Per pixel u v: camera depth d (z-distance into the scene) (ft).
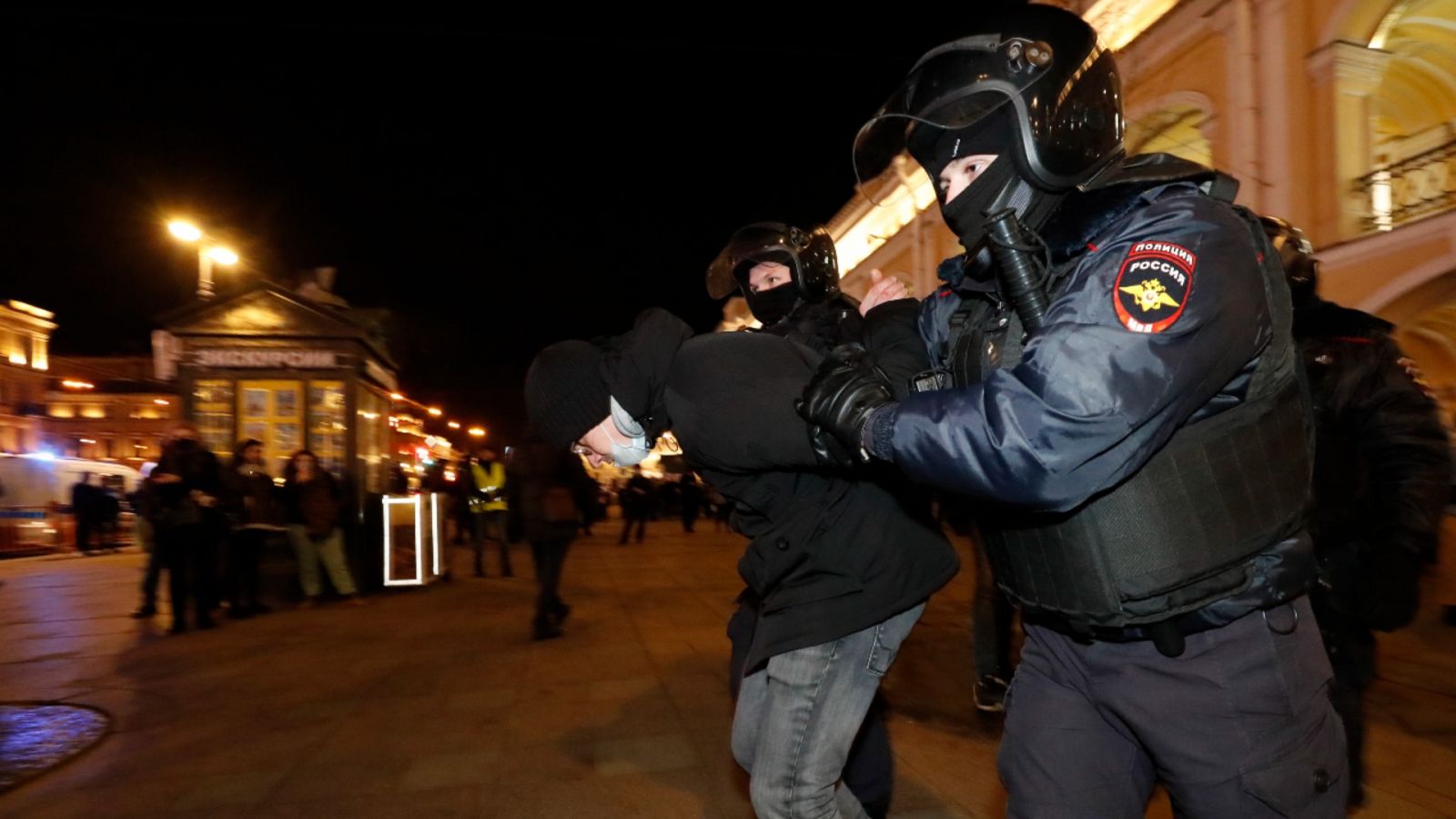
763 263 10.13
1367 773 10.94
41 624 25.59
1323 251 32.71
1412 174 31.19
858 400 4.97
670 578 34.14
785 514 6.71
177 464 23.84
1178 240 4.27
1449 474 7.49
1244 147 36.01
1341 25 32.30
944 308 6.09
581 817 10.55
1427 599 20.13
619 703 15.48
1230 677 4.53
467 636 22.21
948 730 13.25
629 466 7.57
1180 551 4.39
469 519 55.26
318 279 34.53
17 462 53.83
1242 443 4.49
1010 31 5.19
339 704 15.81
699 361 6.63
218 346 29.99
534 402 7.36
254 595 26.81
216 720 15.03
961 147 5.44
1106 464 4.10
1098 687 4.84
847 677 6.79
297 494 27.78
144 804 11.30
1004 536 5.09
